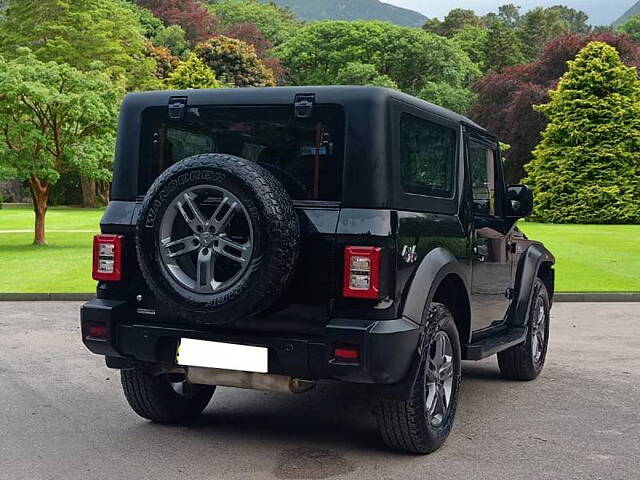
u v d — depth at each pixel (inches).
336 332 174.7
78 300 497.4
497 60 3599.9
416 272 187.3
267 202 173.2
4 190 2463.1
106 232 202.7
